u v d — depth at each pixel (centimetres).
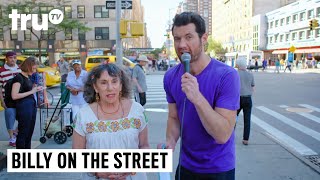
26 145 536
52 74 1850
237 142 713
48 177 483
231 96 230
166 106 1266
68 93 709
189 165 252
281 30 6781
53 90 1844
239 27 9450
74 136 269
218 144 246
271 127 911
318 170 532
